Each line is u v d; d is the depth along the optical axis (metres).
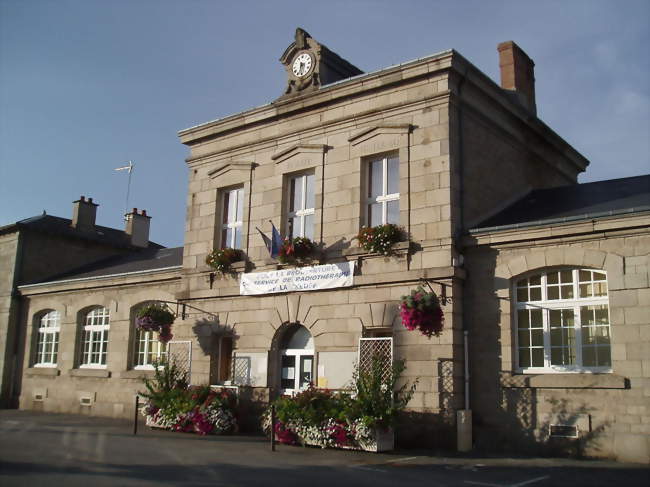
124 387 20.88
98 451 12.24
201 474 9.93
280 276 16.27
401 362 13.35
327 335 15.27
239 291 17.08
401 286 14.34
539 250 13.38
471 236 14.01
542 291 13.46
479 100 15.39
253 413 16.16
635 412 11.88
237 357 16.88
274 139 17.31
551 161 18.69
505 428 13.17
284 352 16.39
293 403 13.73
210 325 17.62
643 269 12.17
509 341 13.41
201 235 18.45
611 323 12.36
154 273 20.55
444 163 14.21
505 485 9.37
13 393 24.64
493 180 15.73
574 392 12.57
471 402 13.63
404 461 11.67
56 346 24.06
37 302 24.83
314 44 16.97
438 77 14.60
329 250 15.62
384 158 15.46
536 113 18.77
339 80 17.53
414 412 13.61
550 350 13.21
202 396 16.33
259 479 9.57
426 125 14.63
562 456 12.45
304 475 9.98
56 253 26.70
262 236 16.36
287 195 17.02
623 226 12.33
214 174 18.55
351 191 15.55
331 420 13.13
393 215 15.05
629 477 10.14
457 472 10.51
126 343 21.25
